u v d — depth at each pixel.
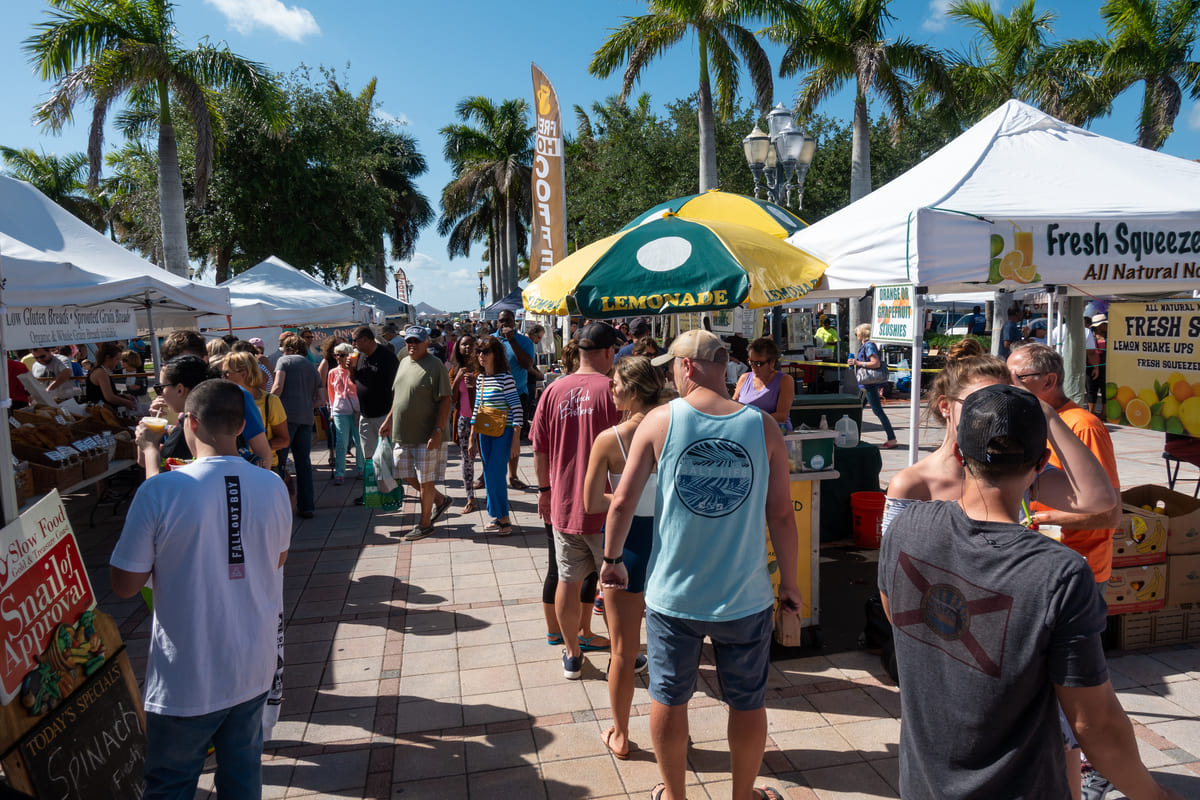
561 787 3.05
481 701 3.75
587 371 3.88
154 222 21.72
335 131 23.27
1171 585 4.02
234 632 2.26
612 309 4.21
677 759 2.64
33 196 5.91
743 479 2.47
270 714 3.25
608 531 2.71
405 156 40.44
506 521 6.62
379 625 4.73
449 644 4.42
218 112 17.41
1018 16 19.31
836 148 22.64
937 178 4.43
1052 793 1.45
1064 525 2.51
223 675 2.24
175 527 2.17
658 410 2.62
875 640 4.11
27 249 4.98
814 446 4.09
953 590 1.52
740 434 2.48
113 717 2.67
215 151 18.44
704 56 15.98
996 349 15.27
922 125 22.58
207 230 21.73
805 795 2.94
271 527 2.37
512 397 6.61
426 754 3.31
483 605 5.02
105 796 2.56
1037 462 1.53
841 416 6.29
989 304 23.55
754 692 2.58
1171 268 3.84
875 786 2.99
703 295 4.11
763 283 4.13
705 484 2.47
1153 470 8.59
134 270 5.96
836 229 4.68
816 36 16.97
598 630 4.54
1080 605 1.37
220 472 2.28
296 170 22.16
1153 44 18.33
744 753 2.61
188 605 2.19
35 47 14.07
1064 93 19.36
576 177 31.31
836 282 4.53
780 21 16.17
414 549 6.30
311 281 15.04
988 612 1.46
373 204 24.67
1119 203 3.92
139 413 7.16
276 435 5.55
